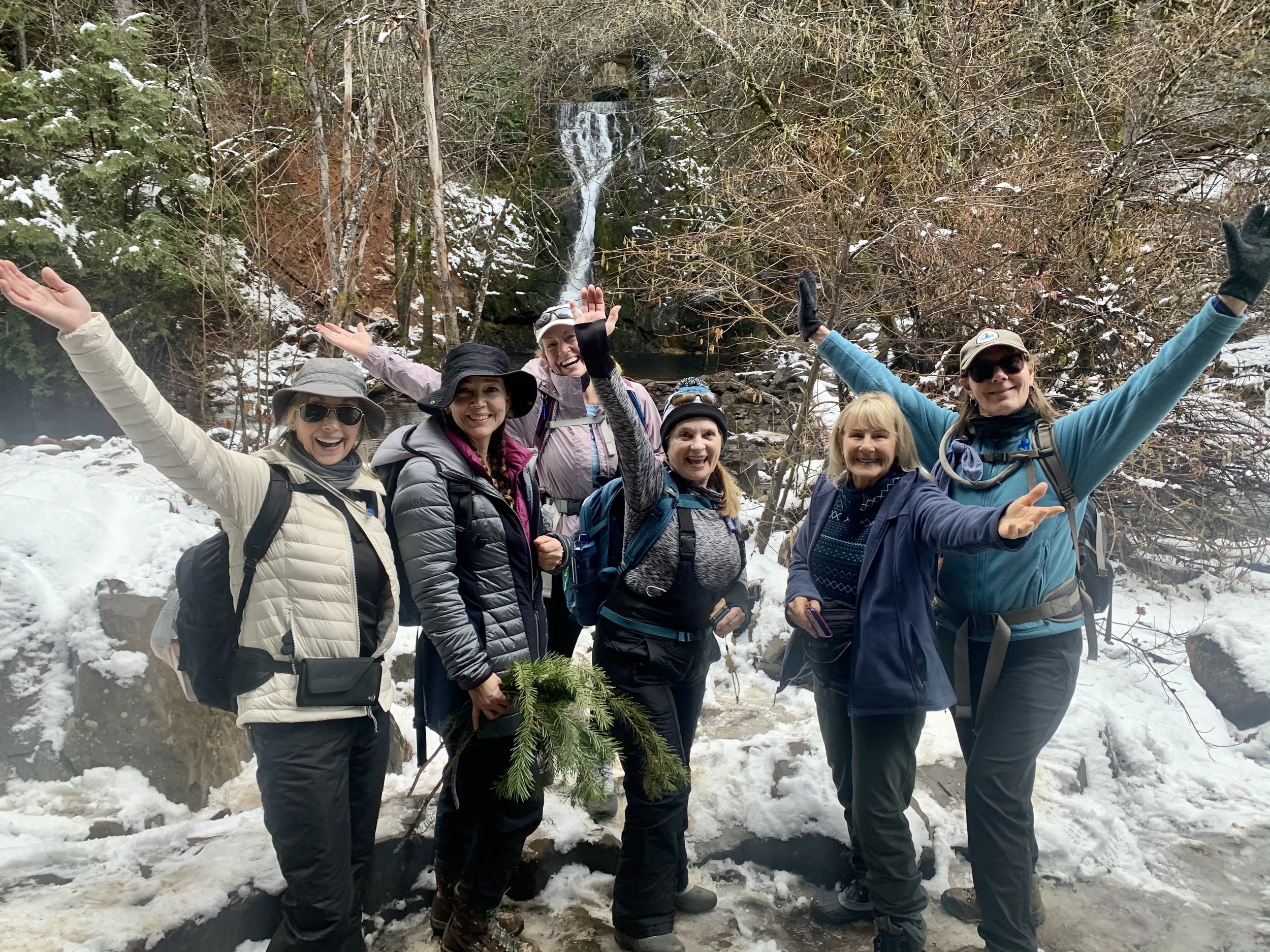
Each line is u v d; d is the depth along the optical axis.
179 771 3.13
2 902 2.40
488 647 2.36
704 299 6.67
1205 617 5.22
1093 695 4.28
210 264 7.66
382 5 7.66
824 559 2.81
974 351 2.75
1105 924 2.99
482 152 12.86
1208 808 3.75
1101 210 5.73
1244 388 5.67
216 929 2.44
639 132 13.41
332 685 2.19
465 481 2.36
